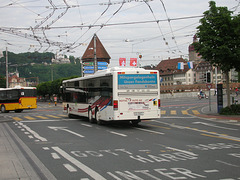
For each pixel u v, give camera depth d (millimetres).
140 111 16234
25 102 38125
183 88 79438
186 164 7602
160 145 10539
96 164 7754
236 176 6438
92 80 19328
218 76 111688
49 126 18062
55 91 84062
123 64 54531
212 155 8711
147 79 16453
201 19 23125
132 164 7684
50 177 6516
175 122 19625
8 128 17609
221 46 21578
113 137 12820
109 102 16453
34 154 9258
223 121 20109
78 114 22422
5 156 8961
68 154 9172
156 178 6355
